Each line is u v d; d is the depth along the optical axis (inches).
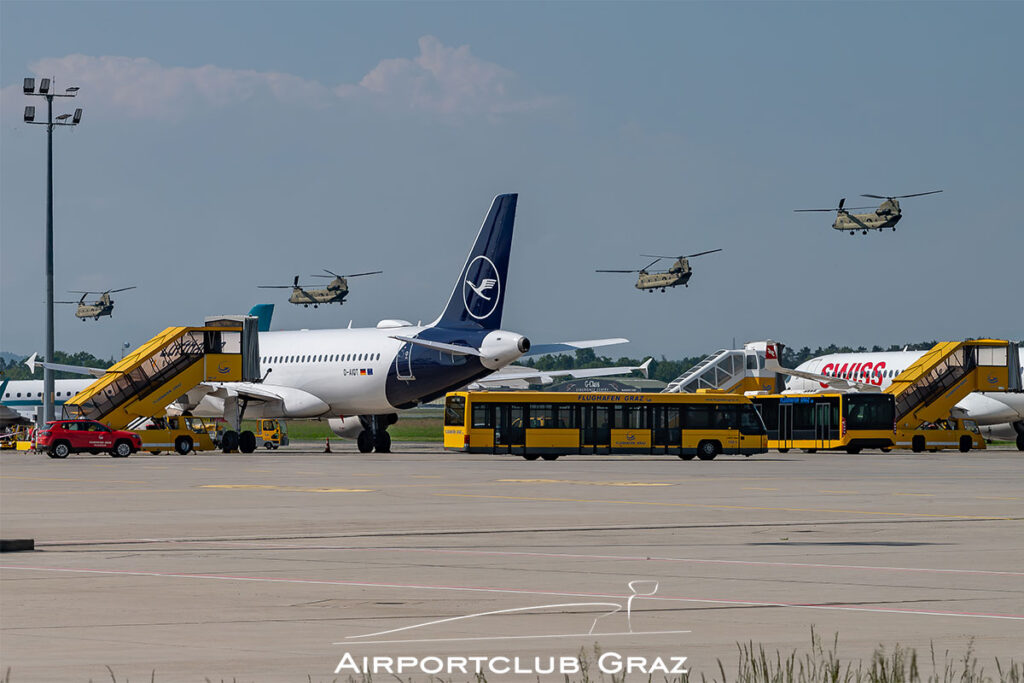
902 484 6560.0
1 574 2861.7
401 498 5364.2
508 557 3206.2
